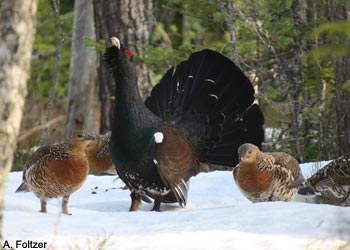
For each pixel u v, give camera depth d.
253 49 32.00
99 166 25.06
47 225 15.78
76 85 39.00
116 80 19.22
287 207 16.72
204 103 21.64
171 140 19.38
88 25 38.41
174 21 46.28
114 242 14.33
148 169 19.17
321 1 31.14
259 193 19.47
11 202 19.03
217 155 21.77
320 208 16.50
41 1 47.12
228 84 21.80
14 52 11.52
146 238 14.55
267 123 34.34
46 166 17.81
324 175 19.89
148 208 20.52
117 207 20.03
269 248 13.84
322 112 30.17
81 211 18.86
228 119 21.75
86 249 13.95
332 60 26.84
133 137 19.08
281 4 30.97
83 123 39.19
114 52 19.22
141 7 33.34
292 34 32.16
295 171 19.98
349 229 14.99
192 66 21.86
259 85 32.31
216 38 42.84
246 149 19.14
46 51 48.41
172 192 19.61
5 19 11.46
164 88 21.88
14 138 11.84
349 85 16.75
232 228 15.32
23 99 11.80
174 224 15.88
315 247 13.91
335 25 11.84
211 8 31.56
